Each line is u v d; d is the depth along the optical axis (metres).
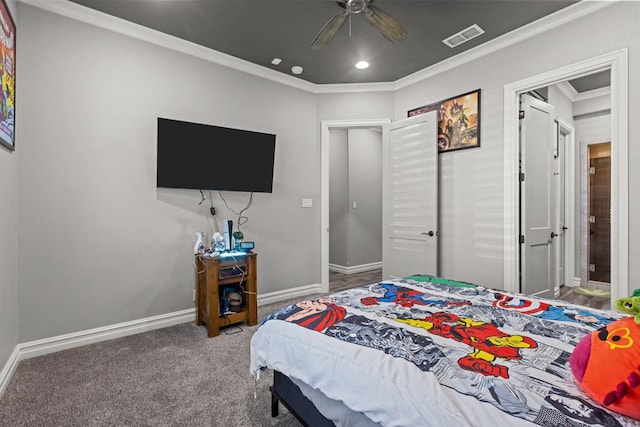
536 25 2.72
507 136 2.98
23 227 2.33
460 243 3.39
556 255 3.64
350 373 1.07
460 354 1.10
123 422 1.62
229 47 3.14
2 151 1.97
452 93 3.43
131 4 2.47
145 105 2.87
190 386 1.96
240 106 3.47
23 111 2.32
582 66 2.50
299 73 3.73
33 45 2.36
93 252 2.62
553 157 3.44
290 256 3.93
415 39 2.99
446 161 3.51
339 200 5.59
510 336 1.24
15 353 2.21
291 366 1.30
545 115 3.29
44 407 1.74
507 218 2.99
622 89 2.31
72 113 2.52
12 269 2.18
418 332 1.29
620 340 0.86
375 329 1.32
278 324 1.46
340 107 4.12
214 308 2.74
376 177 5.85
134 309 2.82
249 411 1.72
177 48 3.02
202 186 3.11
